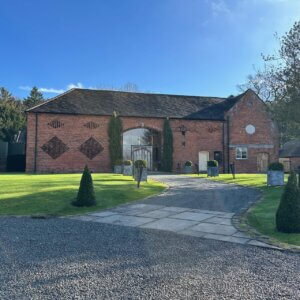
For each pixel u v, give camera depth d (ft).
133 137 107.45
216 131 112.68
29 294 14.17
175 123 109.29
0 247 21.16
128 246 21.67
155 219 30.81
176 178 78.13
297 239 23.63
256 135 115.96
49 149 98.17
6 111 132.36
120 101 111.24
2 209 34.19
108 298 13.84
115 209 36.04
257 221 29.55
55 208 35.32
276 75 64.08
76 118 100.89
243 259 19.24
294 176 26.04
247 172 114.42
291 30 62.23
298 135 64.18
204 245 22.11
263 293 14.52
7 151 109.81
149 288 14.87
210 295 14.23
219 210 35.50
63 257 19.21
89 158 101.24
